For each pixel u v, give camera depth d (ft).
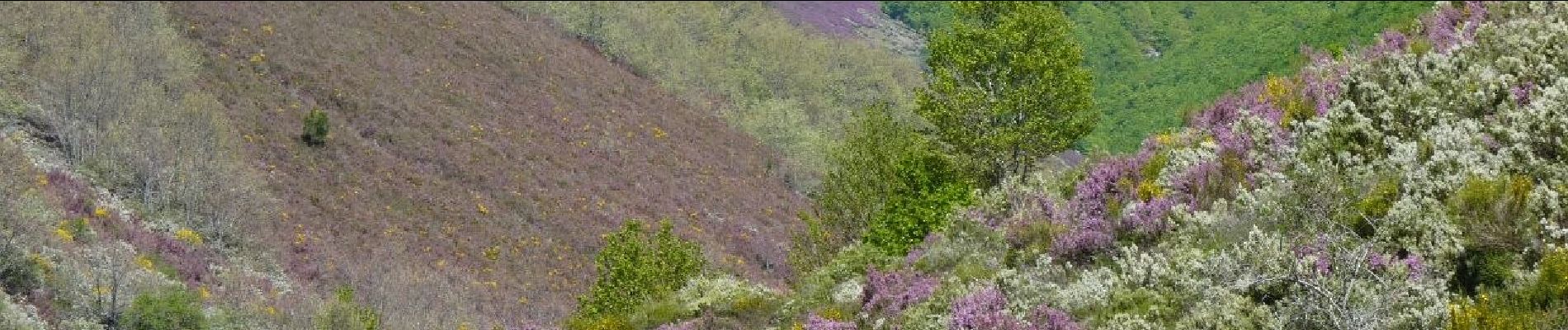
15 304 114.52
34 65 241.35
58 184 181.68
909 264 50.85
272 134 284.00
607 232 289.53
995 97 77.25
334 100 327.67
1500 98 32.01
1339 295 24.43
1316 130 33.55
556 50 450.71
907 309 40.29
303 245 214.90
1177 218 34.88
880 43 629.92
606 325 63.82
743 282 64.95
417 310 195.42
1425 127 32.14
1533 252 24.17
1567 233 23.41
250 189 220.43
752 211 343.46
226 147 234.79
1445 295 23.66
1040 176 49.62
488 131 343.05
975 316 33.22
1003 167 76.89
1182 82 401.49
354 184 270.46
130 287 131.54
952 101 78.33
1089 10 500.74
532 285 239.50
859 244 65.31
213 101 250.98
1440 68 35.32
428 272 222.89
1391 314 23.59
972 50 78.64
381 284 202.59
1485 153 28.55
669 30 514.27
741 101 465.06
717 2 581.12
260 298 162.81
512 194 295.07
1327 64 45.47
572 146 355.77
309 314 159.74
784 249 306.96
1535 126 28.09
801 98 484.74
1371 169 30.17
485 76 397.80
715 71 485.97
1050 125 75.82
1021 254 39.63
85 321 118.52
